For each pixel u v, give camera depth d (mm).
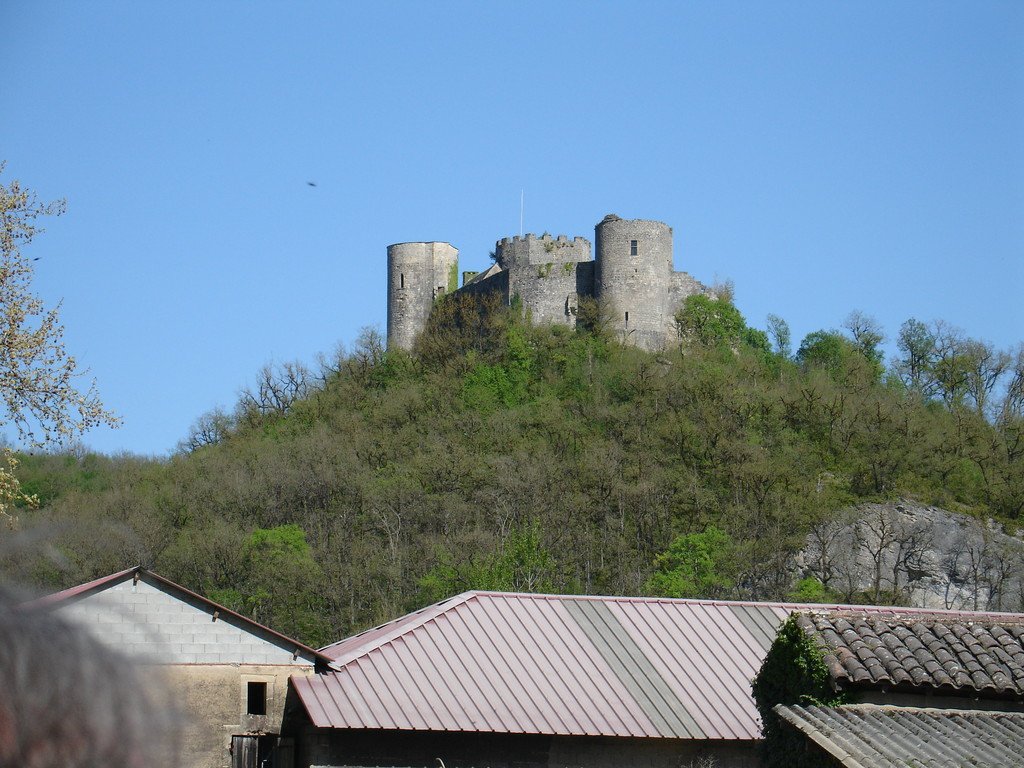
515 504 100625
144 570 31453
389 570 88250
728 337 137875
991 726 22078
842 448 117688
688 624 34750
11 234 30875
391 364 135875
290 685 30469
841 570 96062
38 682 3764
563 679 31547
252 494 101125
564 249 138125
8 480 30750
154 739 3863
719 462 111062
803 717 22578
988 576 99812
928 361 150125
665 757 30438
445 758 29562
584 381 126562
